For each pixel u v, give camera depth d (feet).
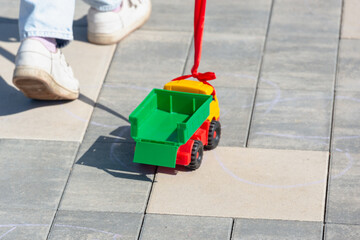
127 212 15.64
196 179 16.53
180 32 23.21
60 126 18.85
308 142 17.71
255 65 21.22
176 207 15.70
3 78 21.12
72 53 22.21
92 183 16.62
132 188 16.38
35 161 17.46
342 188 16.01
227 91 20.03
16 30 23.75
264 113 18.97
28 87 18.34
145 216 15.47
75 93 19.60
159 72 21.08
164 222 15.26
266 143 17.75
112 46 22.63
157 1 25.22
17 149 17.92
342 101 19.29
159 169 16.96
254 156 17.25
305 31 22.85
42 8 17.80
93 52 22.30
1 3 25.57
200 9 16.80
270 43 22.33
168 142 15.81
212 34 22.97
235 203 15.71
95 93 20.26
